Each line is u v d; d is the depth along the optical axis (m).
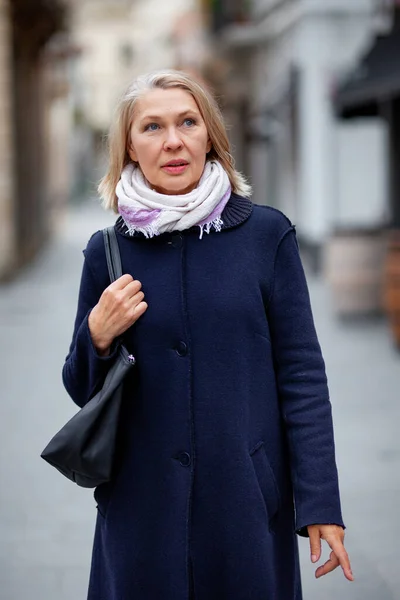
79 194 91.94
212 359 3.81
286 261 3.94
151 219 3.78
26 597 6.22
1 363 15.03
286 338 3.92
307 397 3.87
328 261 18.48
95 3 109.25
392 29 16.75
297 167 28.03
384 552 6.88
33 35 34.50
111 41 110.56
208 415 3.80
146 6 104.81
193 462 3.79
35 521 7.65
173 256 3.87
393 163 17.27
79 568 6.70
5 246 27.42
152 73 3.95
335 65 26.11
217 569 3.82
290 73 27.27
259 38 36.09
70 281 28.33
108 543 3.94
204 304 3.81
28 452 9.63
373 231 17.80
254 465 3.83
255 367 3.86
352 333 16.84
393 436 9.95
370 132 26.06
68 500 8.15
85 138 96.62
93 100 110.56
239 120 41.53
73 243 45.66
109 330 3.79
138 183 3.90
